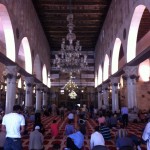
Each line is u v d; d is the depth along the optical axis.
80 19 21.84
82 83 31.52
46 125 13.21
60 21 22.20
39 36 21.64
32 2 17.94
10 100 12.62
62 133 10.02
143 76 18.72
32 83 17.53
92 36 26.97
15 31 12.53
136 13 11.33
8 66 12.70
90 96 31.30
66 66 15.94
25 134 9.29
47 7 19.27
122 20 14.13
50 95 31.08
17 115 3.81
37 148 4.89
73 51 16.00
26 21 15.60
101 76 25.81
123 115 11.19
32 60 17.70
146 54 10.35
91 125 13.27
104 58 21.73
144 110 17.06
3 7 10.58
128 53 12.86
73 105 31.11
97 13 20.38
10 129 3.72
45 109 22.19
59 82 31.44
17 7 13.05
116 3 16.16
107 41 20.06
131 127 11.31
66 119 17.95
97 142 4.49
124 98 20.94
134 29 12.27
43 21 22.17
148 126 4.38
